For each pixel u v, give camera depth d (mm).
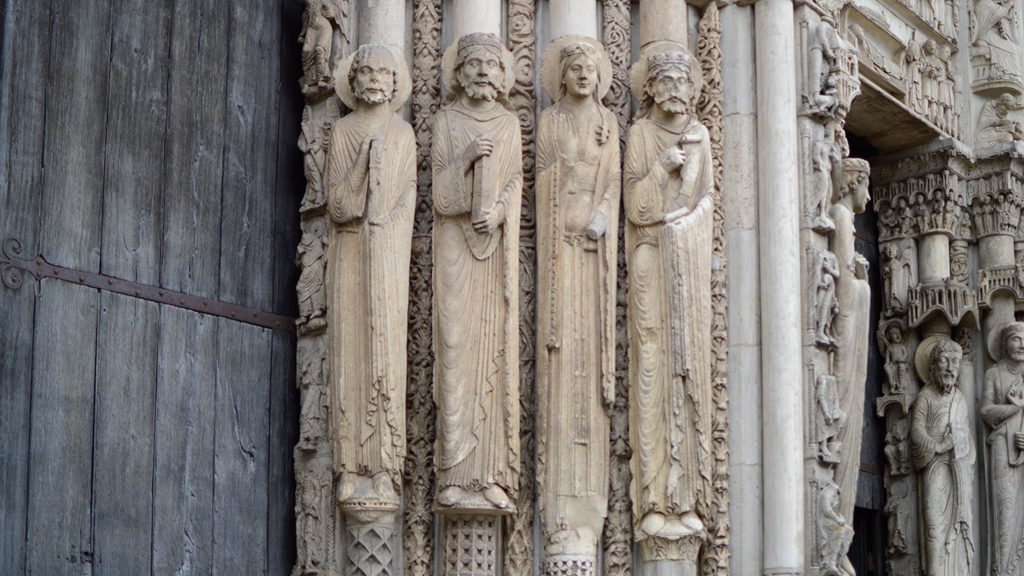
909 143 11609
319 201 8633
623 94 9031
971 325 11484
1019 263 11609
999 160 11609
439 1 8945
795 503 8859
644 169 8758
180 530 8031
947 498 11047
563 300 8453
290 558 8492
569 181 8578
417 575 8234
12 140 7648
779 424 8922
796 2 9570
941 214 11500
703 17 9445
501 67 8617
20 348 7520
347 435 8156
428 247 8602
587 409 8398
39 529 7457
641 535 8453
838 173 9547
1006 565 11055
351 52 8867
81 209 7902
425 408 8430
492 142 8445
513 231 8422
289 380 8688
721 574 8711
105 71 8133
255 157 8797
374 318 8172
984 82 11750
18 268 7574
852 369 9406
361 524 8156
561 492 8312
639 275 8641
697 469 8508
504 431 8258
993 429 11250
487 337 8320
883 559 11234
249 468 8398
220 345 8398
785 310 9055
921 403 11211
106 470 7773
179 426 8133
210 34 8703
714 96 9297
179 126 8445
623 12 9148
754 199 9273
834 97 9477
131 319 8016
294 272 8852
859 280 9578
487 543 8266
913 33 11359
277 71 9023
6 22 7695
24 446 7461
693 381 8547
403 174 8422
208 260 8445
